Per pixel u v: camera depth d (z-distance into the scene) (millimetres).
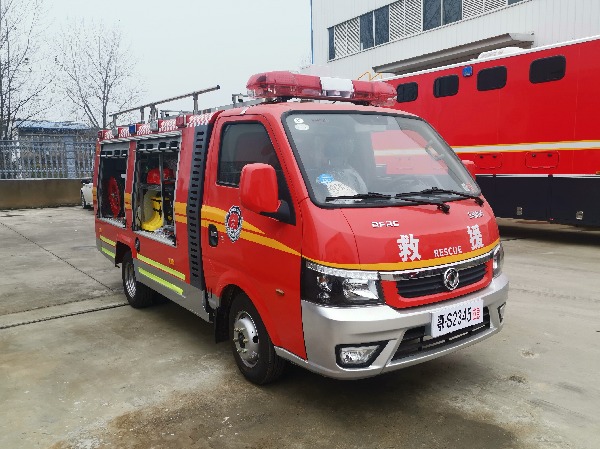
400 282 3189
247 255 3742
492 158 10156
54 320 5738
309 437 3260
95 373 4312
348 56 21281
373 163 3912
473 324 3469
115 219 6590
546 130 9234
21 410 3709
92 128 24156
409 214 3400
